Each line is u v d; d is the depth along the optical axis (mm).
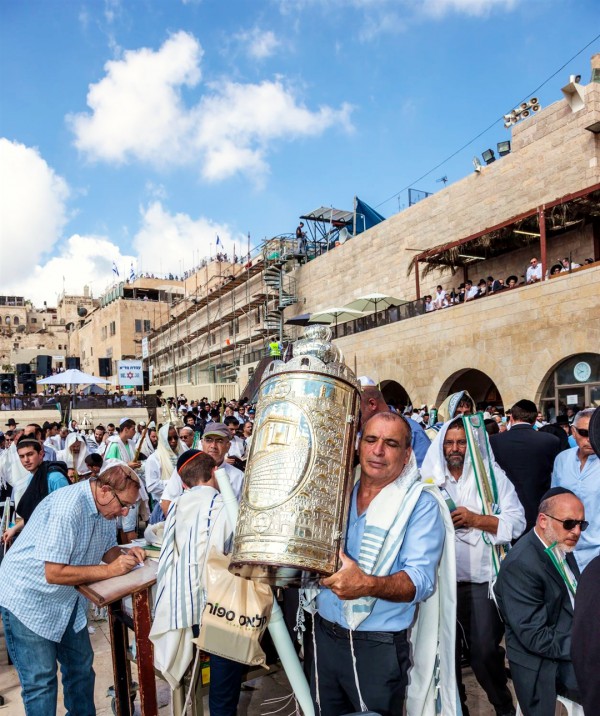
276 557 1924
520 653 2963
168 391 39281
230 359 41094
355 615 2447
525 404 5141
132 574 3189
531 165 18469
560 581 2900
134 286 65375
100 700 4148
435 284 23156
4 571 3277
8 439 10602
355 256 28250
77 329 75562
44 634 3209
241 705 3965
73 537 3090
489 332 16812
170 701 4070
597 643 1581
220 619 2732
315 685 2693
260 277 36531
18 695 4359
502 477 3734
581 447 4156
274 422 2146
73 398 29562
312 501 1998
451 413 4078
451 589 2662
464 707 3654
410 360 20125
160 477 6852
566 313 14422
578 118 16844
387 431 2467
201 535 3059
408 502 2484
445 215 22344
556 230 17672
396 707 2482
